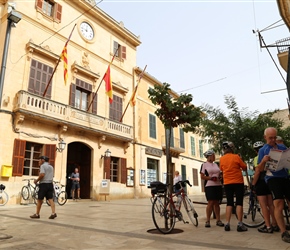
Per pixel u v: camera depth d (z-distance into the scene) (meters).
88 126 15.50
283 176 4.08
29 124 12.94
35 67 13.84
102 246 3.93
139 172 19.19
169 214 5.12
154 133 21.84
